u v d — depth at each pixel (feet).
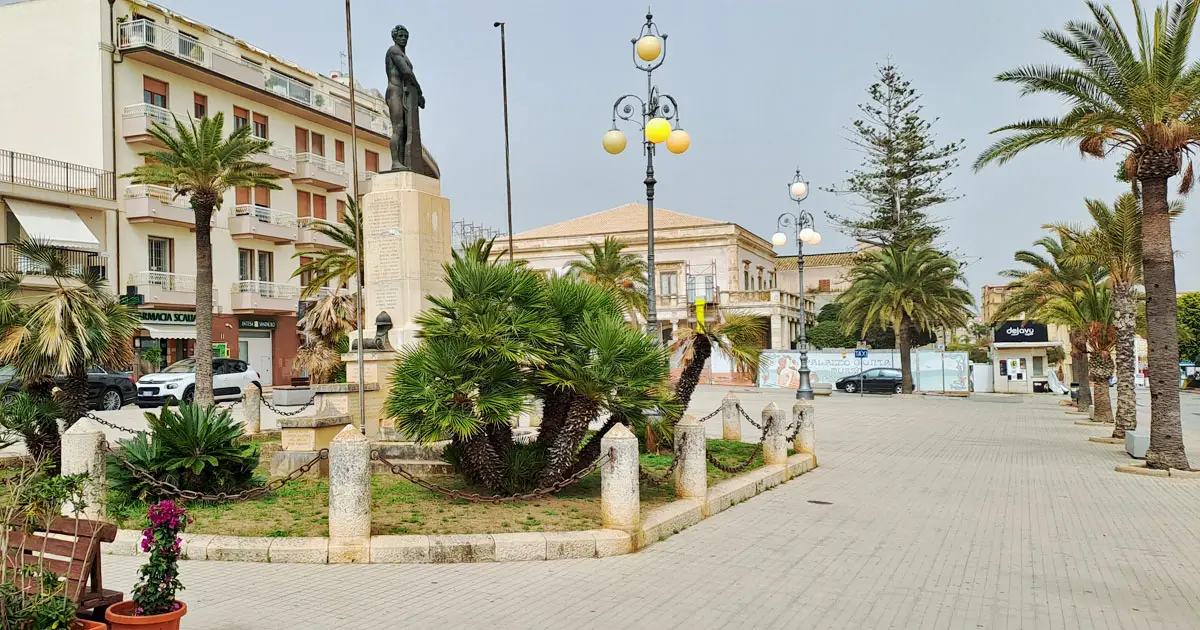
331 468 24.93
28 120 110.32
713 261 193.77
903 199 168.66
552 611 20.12
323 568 23.88
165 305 113.19
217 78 121.39
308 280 142.31
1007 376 163.12
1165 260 48.03
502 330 30.96
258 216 130.00
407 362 31.07
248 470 32.32
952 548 27.78
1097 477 45.68
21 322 38.73
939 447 60.39
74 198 101.65
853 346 191.21
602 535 26.17
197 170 73.61
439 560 24.73
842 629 19.13
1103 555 26.96
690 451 32.78
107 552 25.44
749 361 46.11
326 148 147.74
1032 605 21.26
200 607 19.98
